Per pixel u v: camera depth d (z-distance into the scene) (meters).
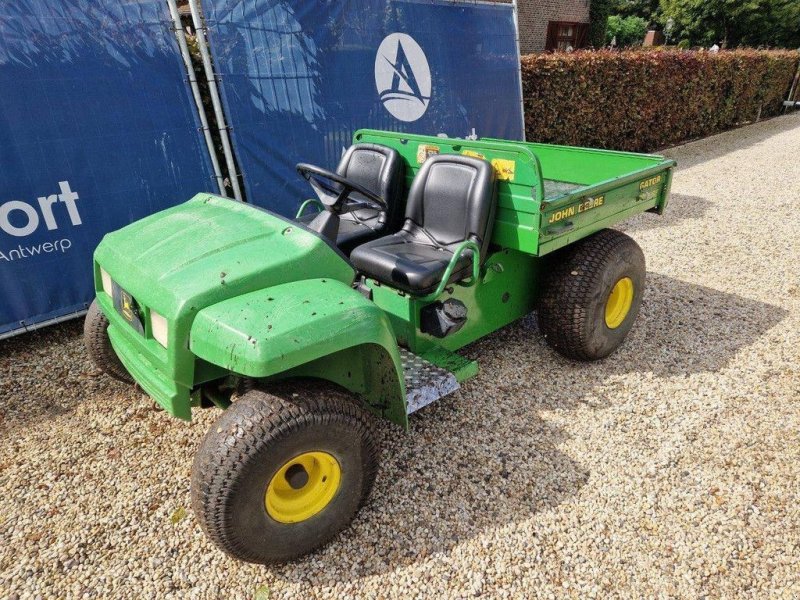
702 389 3.24
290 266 2.15
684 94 10.54
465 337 3.22
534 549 2.24
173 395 2.08
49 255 3.87
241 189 4.71
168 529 2.33
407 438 2.83
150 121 4.14
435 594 2.07
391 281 2.90
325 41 5.01
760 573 2.15
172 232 2.42
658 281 4.69
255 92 4.62
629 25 25.83
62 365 3.55
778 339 3.77
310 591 2.08
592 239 3.32
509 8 6.69
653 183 3.62
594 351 3.37
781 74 14.16
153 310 2.07
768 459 2.71
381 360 2.25
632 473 2.63
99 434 2.89
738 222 6.13
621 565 2.18
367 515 2.40
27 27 3.61
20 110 3.64
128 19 3.96
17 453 2.76
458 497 2.49
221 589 2.09
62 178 3.84
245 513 1.91
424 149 3.39
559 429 2.92
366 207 3.56
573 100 8.41
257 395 1.98
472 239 2.94
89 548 2.24
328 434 2.02
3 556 2.20
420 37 5.81
